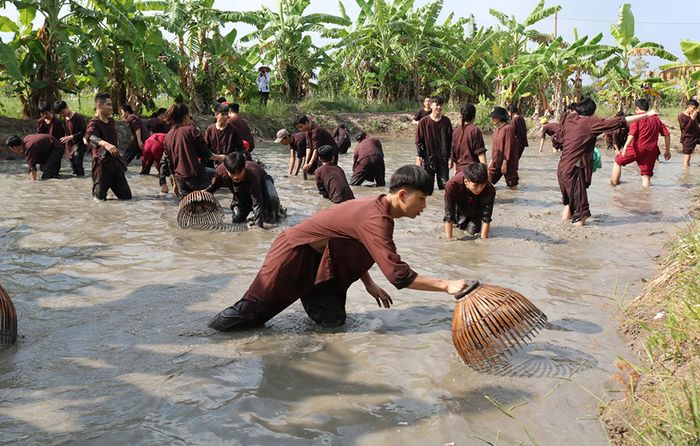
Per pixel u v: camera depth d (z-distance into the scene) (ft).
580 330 13.23
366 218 11.83
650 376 10.56
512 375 11.17
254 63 84.53
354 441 9.06
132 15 56.54
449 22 98.84
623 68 78.64
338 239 12.50
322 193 27.20
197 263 18.45
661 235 22.04
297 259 12.84
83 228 22.76
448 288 11.28
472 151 28.50
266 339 12.85
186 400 10.19
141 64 60.44
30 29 52.75
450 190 21.33
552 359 11.79
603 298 15.31
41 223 23.47
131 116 39.37
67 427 9.32
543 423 9.55
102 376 11.09
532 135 73.51
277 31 82.48
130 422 9.48
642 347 12.04
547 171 41.52
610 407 9.82
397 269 11.34
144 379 10.97
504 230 23.16
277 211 24.17
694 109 41.22
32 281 16.60
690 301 12.51
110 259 18.80
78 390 10.54
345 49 89.76
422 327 13.57
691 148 41.70
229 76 74.95
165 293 15.72
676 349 10.96
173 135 27.43
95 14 50.93
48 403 10.08
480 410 9.96
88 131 28.09
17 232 22.02
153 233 22.13
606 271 17.71
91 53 51.16
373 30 86.69
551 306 14.73
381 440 9.09
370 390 10.62
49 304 14.88
